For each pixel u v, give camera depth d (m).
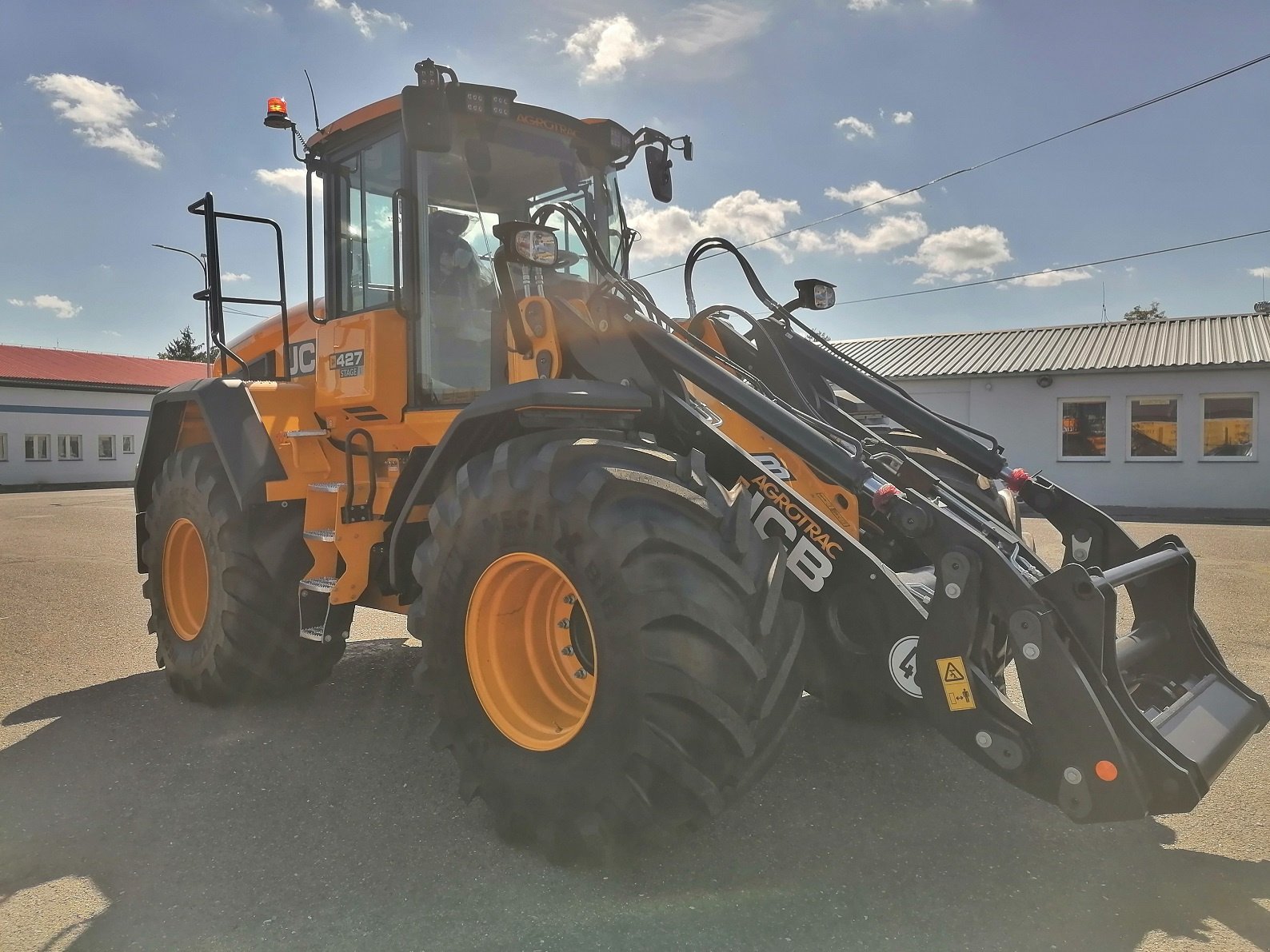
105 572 8.92
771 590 2.53
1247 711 2.86
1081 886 2.53
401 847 2.82
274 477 4.13
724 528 2.53
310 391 4.43
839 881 2.56
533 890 2.54
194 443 5.12
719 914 2.39
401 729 3.97
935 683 2.52
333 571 4.25
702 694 2.38
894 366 20.23
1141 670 3.11
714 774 2.44
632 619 2.43
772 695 2.51
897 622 2.65
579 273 4.18
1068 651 2.33
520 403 2.81
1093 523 3.29
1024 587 2.38
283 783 3.36
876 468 2.89
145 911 2.46
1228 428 16.77
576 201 4.19
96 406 34.19
